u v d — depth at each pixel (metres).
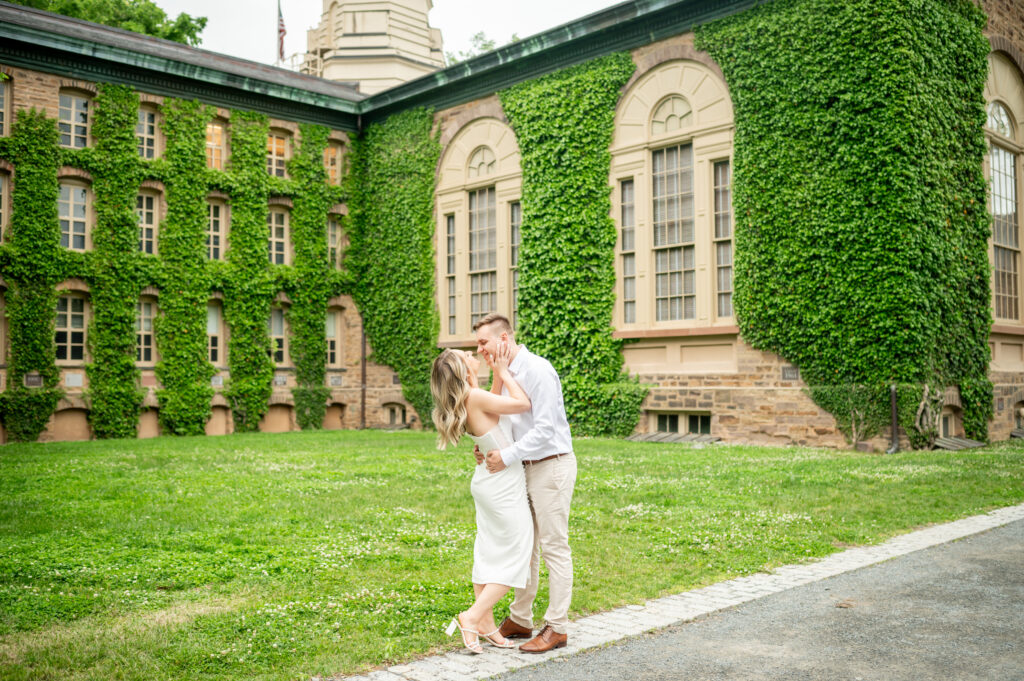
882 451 14.79
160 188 21.97
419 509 8.61
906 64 14.80
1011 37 18.38
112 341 21.02
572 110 20.14
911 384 14.70
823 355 15.77
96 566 6.11
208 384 22.38
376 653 4.25
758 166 16.64
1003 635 4.50
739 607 5.12
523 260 20.91
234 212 23.09
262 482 10.76
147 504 8.98
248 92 23.47
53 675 3.90
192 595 5.39
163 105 22.12
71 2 29.78
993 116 18.02
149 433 21.69
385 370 25.12
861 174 15.23
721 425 17.28
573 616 4.98
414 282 24.17
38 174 20.14
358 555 6.46
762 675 3.95
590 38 19.84
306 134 24.69
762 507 8.52
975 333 16.41
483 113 22.53
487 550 4.43
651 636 4.59
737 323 17.06
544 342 20.45
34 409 19.77
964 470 11.21
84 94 21.20
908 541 6.99
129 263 21.30
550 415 4.46
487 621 4.47
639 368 19.06
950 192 15.81
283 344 24.22
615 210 19.47
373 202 25.38
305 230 24.45
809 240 15.94
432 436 20.14
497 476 4.41
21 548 6.73
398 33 32.38
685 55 18.09
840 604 5.12
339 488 10.20
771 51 16.55
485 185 22.53
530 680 3.94
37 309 19.98
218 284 22.64
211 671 4.01
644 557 6.44
